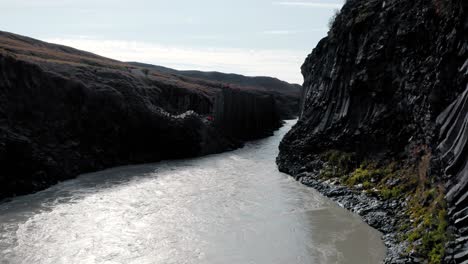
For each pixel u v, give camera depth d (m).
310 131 53.50
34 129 46.41
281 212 35.19
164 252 27.23
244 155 67.81
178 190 42.72
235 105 84.62
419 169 32.28
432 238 23.53
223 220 33.34
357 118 44.62
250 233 30.52
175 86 86.56
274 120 113.50
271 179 48.00
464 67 24.83
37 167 43.06
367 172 39.31
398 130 38.31
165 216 34.28
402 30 37.56
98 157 53.31
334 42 54.78
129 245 28.28
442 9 30.17
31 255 26.39
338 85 50.47
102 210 35.56
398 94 38.00
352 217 33.25
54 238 29.19
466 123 22.62
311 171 47.53
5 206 36.19
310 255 26.53
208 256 26.70
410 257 23.55
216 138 71.38
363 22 46.44
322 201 38.09
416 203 29.75
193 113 68.62
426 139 30.16
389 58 40.34
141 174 50.47
